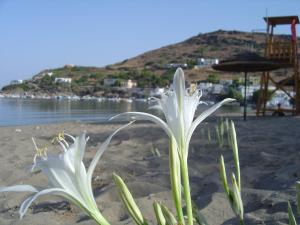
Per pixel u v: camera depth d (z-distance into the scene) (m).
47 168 1.36
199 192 4.78
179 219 1.50
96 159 1.39
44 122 18.03
